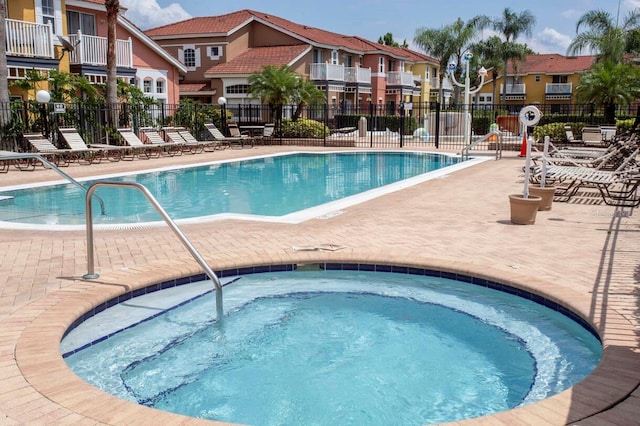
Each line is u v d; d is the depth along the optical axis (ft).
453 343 16.22
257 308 18.79
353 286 20.70
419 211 32.32
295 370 14.73
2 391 11.53
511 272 19.79
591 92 93.04
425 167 63.41
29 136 56.80
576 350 15.56
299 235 26.05
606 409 10.59
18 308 16.46
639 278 19.25
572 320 16.74
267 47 128.77
